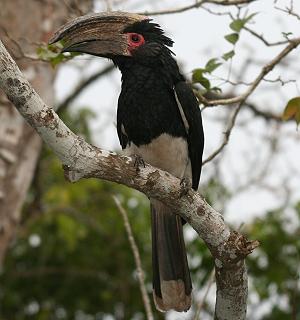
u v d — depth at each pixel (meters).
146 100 9.61
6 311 16.41
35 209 15.51
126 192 15.35
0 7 12.09
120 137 10.09
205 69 9.64
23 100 7.29
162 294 9.23
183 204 7.95
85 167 7.62
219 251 7.84
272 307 14.45
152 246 9.55
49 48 10.03
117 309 15.92
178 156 9.74
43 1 12.23
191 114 9.62
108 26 9.55
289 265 14.46
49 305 16.17
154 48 9.64
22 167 12.10
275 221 14.44
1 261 12.06
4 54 7.23
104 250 16.03
